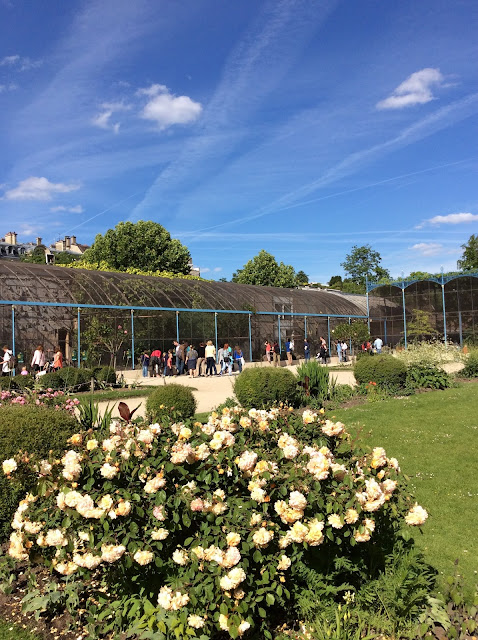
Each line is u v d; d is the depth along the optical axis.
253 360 31.47
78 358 22.34
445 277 37.12
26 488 4.93
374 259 87.88
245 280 66.00
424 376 16.03
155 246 50.16
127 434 4.10
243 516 3.62
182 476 3.77
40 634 3.76
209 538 3.51
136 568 3.60
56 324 22.97
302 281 98.69
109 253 49.16
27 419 5.37
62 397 9.17
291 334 34.53
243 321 31.14
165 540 3.66
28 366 21.70
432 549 5.55
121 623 3.67
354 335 33.28
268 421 4.61
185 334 27.81
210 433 4.20
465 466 8.32
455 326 36.66
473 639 3.48
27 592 4.23
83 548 3.70
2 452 5.02
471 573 4.95
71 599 3.92
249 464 3.75
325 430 4.47
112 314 24.84
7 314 21.56
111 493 3.64
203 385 20.34
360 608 3.75
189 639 3.32
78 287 24.47
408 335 38.62
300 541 3.52
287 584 3.78
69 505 3.47
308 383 13.09
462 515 6.52
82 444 4.18
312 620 3.66
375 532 4.09
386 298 39.88
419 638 3.50
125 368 25.06
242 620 3.29
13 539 3.97
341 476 3.86
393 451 9.16
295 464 3.91
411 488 7.39
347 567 3.78
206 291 30.77
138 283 27.38
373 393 14.27
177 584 3.46
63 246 90.62
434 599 3.85
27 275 23.17
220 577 3.30
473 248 61.47
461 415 11.39
